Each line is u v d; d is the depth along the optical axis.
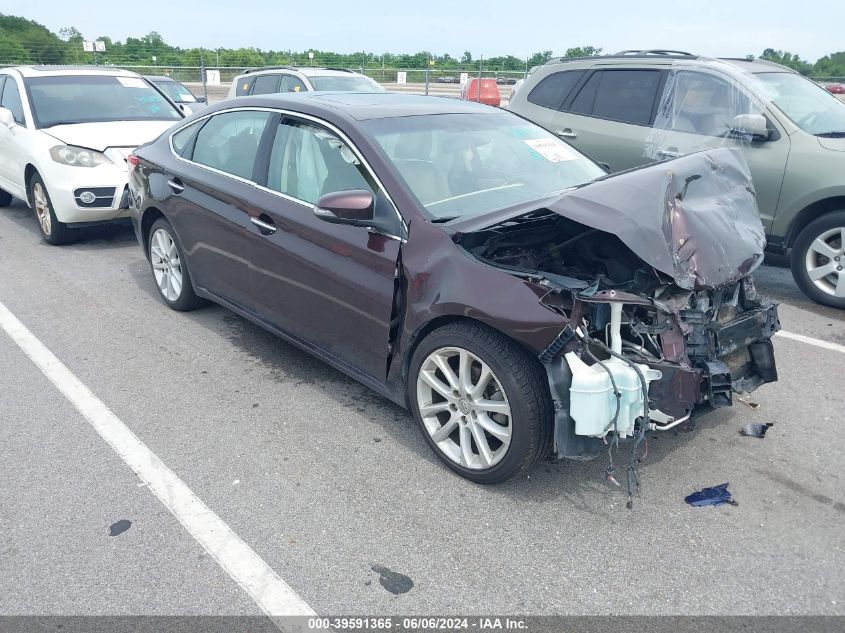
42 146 7.14
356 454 3.51
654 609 2.52
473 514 3.04
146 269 6.68
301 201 3.92
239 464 3.42
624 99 6.85
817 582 2.65
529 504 3.11
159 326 5.22
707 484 3.26
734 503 3.12
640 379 2.83
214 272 4.73
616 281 3.43
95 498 3.14
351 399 4.10
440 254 3.21
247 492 3.19
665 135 6.42
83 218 7.04
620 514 3.04
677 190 3.24
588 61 7.27
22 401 4.05
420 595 2.58
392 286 3.38
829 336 5.12
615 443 2.93
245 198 4.25
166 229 5.23
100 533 2.90
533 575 2.68
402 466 3.41
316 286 3.81
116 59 29.06
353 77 11.64
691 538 2.89
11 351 4.76
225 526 2.96
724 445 3.60
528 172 4.04
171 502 3.12
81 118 7.72
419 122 4.02
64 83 8.09
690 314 3.07
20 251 7.32
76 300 5.79
